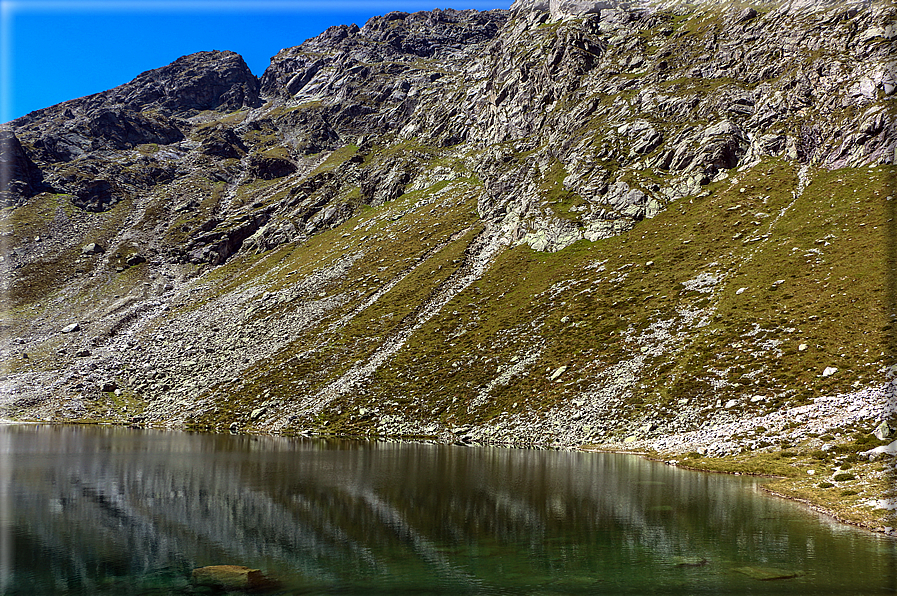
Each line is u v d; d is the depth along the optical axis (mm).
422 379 97000
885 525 32875
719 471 53312
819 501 39469
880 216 87938
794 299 78375
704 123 134625
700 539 31609
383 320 122250
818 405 58875
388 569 27531
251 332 136625
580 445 69812
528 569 27250
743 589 24125
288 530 34562
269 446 76562
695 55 159125
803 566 26844
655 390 73938
